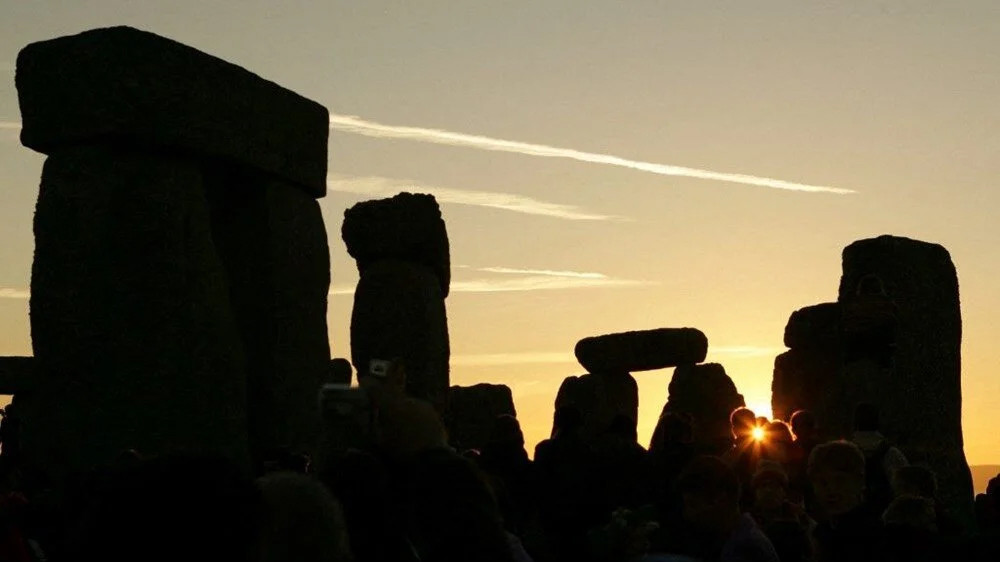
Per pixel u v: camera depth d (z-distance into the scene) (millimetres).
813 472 6871
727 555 6449
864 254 17078
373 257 13023
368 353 12609
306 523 3627
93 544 2920
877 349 16656
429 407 4789
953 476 16781
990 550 6344
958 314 17781
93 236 10188
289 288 11727
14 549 5887
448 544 4484
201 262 10516
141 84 10141
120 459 6582
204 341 10430
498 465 9578
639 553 7133
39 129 10242
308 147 12008
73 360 10156
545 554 9445
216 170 11273
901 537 6605
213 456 3027
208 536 2930
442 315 13070
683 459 9641
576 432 9734
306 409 11828
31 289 10320
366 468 4758
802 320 22719
